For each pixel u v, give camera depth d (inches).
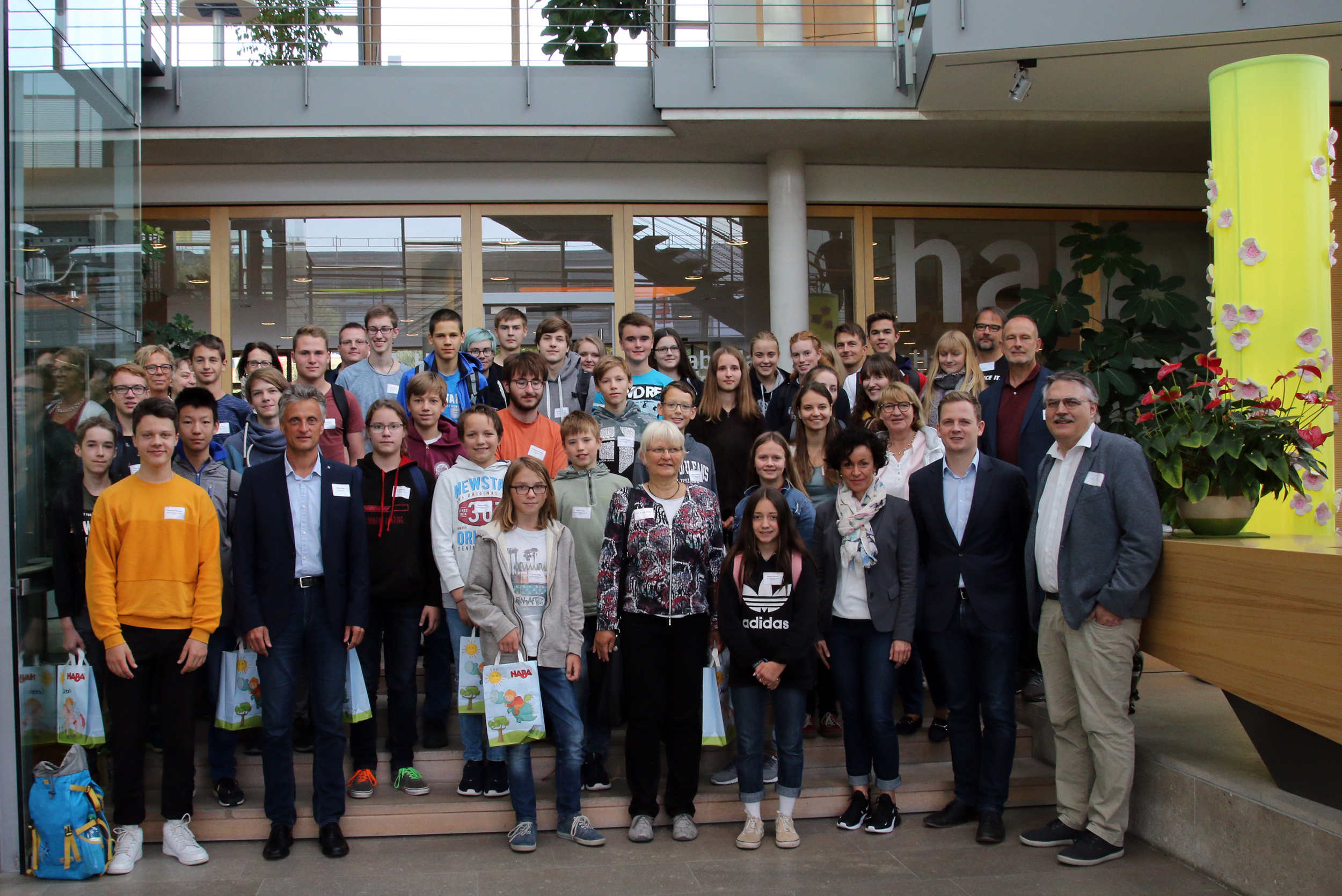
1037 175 335.0
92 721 147.3
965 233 337.1
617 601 155.0
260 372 185.0
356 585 152.7
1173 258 345.7
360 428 199.6
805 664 152.9
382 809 157.4
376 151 302.5
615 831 159.6
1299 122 174.7
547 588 153.5
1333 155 177.8
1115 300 340.8
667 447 154.3
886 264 333.4
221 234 312.5
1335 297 291.3
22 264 147.2
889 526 156.7
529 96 290.2
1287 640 118.5
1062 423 144.8
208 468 169.6
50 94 157.4
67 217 162.2
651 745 154.8
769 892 133.8
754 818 152.2
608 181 319.9
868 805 160.7
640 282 324.5
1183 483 142.0
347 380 216.1
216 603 150.3
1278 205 174.9
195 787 163.2
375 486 167.0
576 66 294.7
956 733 158.9
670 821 160.9
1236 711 134.5
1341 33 238.1
